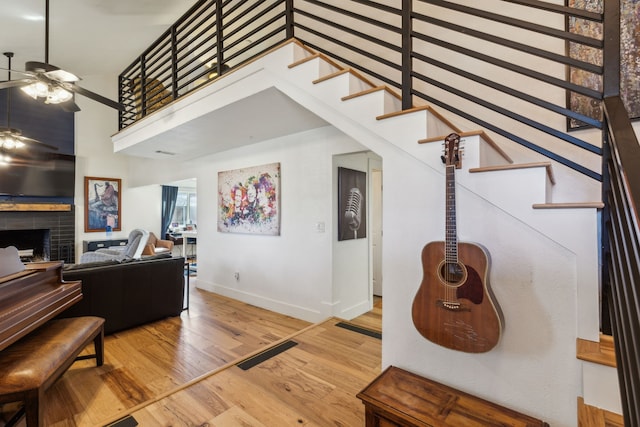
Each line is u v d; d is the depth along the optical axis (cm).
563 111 141
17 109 576
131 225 753
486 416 132
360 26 321
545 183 135
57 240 618
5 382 154
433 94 279
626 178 74
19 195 568
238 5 269
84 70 591
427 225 167
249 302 438
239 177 450
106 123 704
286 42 224
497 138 250
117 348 291
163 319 372
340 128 201
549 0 226
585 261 127
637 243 66
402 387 154
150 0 390
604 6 130
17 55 462
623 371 87
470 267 145
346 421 176
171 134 365
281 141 394
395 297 178
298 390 206
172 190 844
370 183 414
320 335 293
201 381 216
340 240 356
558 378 133
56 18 383
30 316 189
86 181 673
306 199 368
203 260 521
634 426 71
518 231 142
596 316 126
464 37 263
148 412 184
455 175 156
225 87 273
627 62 198
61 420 186
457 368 157
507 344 144
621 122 102
